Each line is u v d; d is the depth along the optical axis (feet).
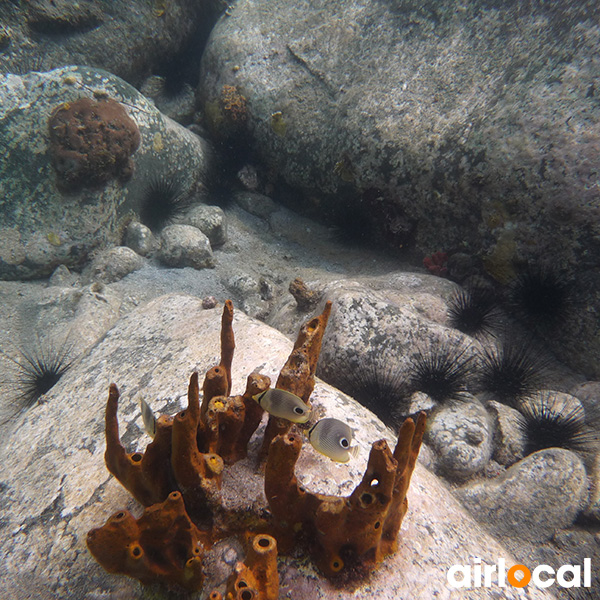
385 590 2.00
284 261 7.48
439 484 2.85
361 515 1.81
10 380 5.00
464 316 5.39
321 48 7.52
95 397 3.48
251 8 8.28
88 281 6.55
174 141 7.62
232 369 3.26
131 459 2.13
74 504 2.67
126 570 1.87
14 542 2.60
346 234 7.47
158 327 4.09
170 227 7.02
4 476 3.10
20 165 6.42
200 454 2.08
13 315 5.89
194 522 2.15
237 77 7.97
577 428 4.40
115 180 6.91
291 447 1.79
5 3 7.18
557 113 5.37
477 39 6.31
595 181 5.07
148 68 8.91
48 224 6.52
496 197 5.75
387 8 7.19
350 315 4.82
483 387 4.81
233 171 8.53
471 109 6.04
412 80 6.65
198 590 1.99
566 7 5.67
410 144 6.41
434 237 6.59
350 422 2.82
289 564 2.06
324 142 7.28
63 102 6.55
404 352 4.66
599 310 5.20
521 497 3.91
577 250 5.27
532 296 5.47
